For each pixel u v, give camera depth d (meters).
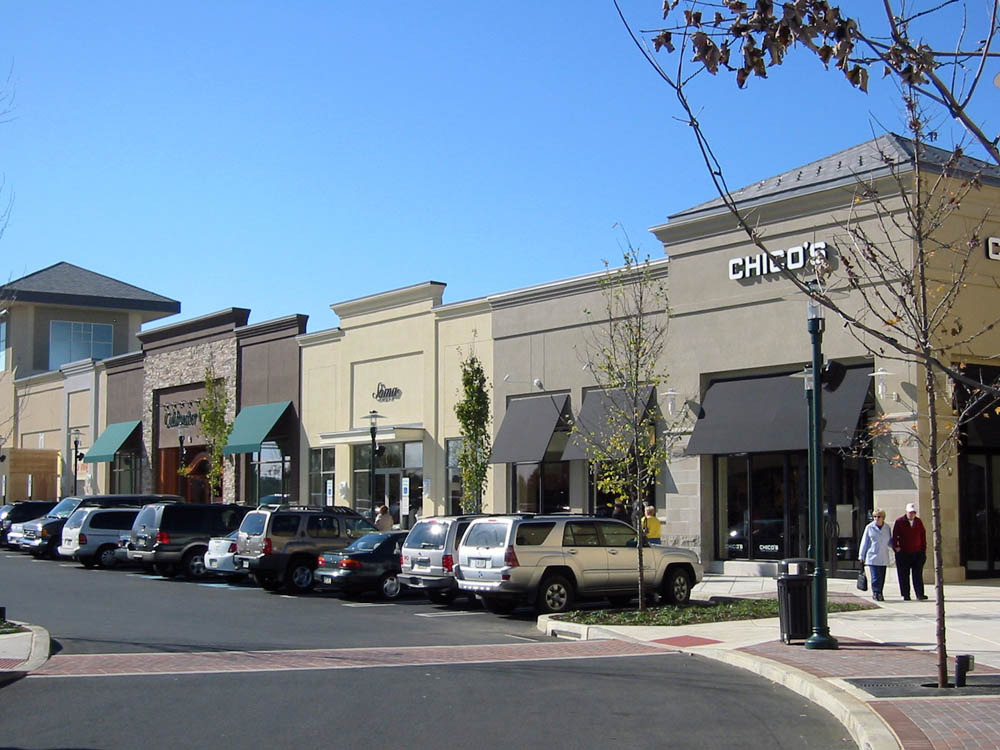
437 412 34.62
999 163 7.04
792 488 24.94
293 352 41.88
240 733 10.05
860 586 21.56
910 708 10.49
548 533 20.22
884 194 22.59
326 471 39.75
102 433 55.62
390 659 14.77
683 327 26.94
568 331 30.27
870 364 23.09
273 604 22.91
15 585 26.64
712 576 25.59
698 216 26.50
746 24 6.86
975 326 22.61
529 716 10.88
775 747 9.61
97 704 11.41
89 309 66.75
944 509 22.52
